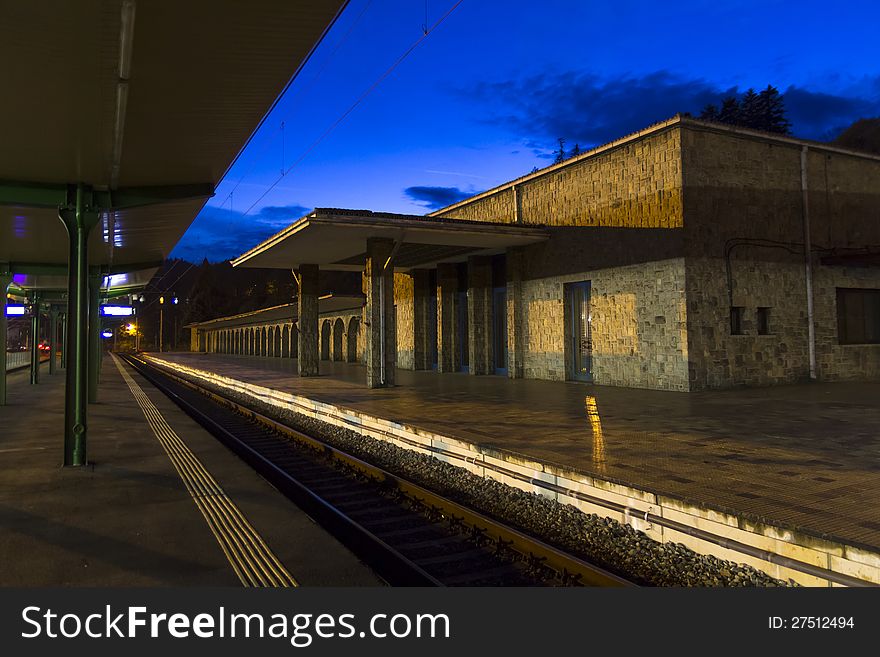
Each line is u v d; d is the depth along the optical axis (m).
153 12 4.29
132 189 8.16
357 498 7.09
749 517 4.34
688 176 13.41
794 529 4.03
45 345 56.97
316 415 13.23
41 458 8.02
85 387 7.62
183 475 6.98
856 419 8.98
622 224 14.91
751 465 6.07
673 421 9.11
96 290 15.97
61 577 3.98
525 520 5.83
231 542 4.67
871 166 16.53
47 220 10.16
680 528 4.82
